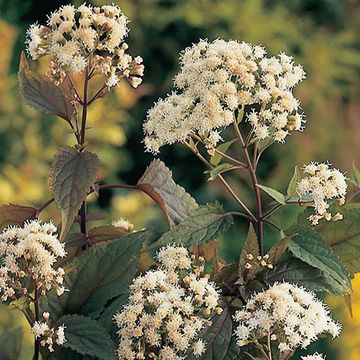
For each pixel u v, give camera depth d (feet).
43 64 5.73
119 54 2.43
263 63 2.41
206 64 2.37
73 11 2.40
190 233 2.41
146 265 2.64
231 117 2.36
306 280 2.38
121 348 2.23
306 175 2.43
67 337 2.27
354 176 2.49
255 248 2.37
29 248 2.21
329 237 2.47
